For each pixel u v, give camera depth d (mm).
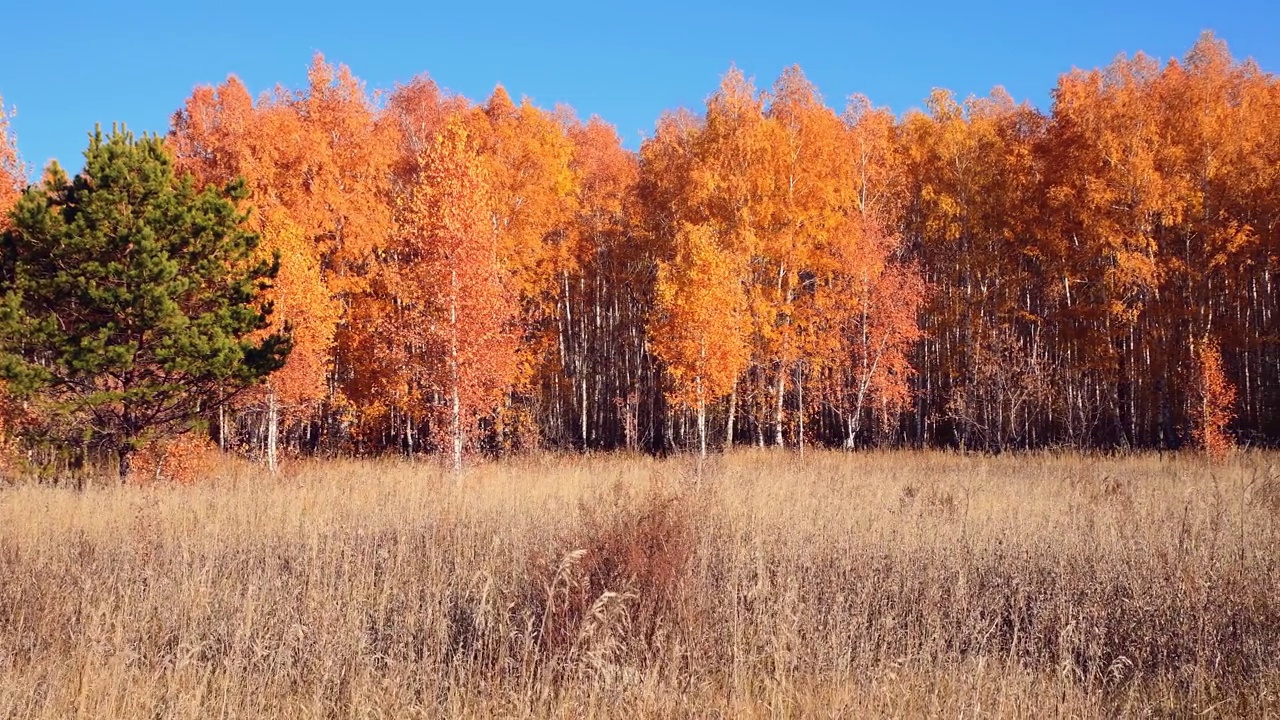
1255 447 22203
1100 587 7309
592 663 5457
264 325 17984
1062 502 11711
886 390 26109
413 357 19891
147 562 8328
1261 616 6613
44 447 16719
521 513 10758
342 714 5328
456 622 6832
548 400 32094
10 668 5625
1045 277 30031
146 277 15523
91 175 16141
